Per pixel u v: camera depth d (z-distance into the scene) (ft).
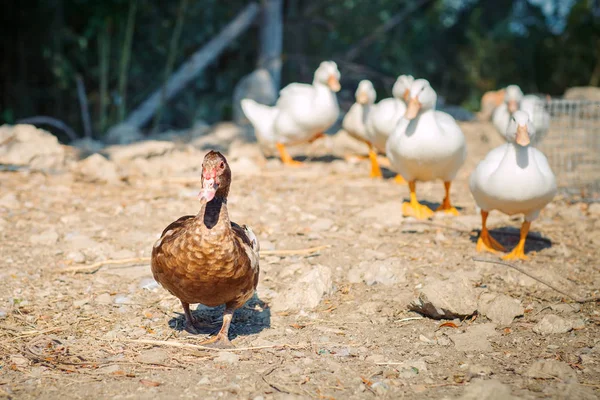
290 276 8.77
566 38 28.76
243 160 13.01
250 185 12.07
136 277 8.77
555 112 12.91
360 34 25.85
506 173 8.84
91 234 9.87
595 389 6.73
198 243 6.91
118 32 21.17
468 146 15.11
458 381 6.86
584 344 7.40
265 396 6.66
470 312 7.82
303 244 9.59
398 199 11.39
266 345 7.38
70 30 20.81
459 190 12.03
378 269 8.64
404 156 10.14
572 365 7.06
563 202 11.22
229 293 7.15
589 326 7.72
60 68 19.65
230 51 23.35
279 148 13.50
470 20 30.09
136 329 7.68
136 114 19.74
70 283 8.61
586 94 19.60
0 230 9.86
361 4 25.72
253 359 7.17
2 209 10.53
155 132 19.44
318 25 24.84
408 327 7.76
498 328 7.73
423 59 29.35
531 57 29.45
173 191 11.63
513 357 7.22
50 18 19.98
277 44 20.61
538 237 9.75
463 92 29.99
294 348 7.35
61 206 10.79
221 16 22.57
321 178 12.58
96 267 8.95
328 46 25.44
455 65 30.73
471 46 29.96
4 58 20.40
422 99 9.88
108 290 8.46
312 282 8.27
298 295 8.16
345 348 7.34
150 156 13.28
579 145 13.30
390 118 11.77
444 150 10.02
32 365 7.07
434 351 7.32
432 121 10.00
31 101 20.59
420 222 10.21
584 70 27.76
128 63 21.26
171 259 7.02
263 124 13.52
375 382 6.82
